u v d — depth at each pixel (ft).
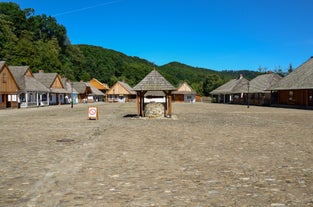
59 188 21.56
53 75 229.25
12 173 25.61
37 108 160.66
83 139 44.70
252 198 19.44
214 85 364.38
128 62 549.13
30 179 23.84
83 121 76.89
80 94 291.99
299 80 168.25
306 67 175.73
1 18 283.59
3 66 153.38
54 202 18.86
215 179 23.61
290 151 34.78
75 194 20.29
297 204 18.42
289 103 182.70
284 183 22.56
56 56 315.17
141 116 93.56
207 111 125.90
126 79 441.68
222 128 59.31
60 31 378.32
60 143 41.04
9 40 268.41
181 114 105.60
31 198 19.61
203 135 48.83
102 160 30.27
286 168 26.94
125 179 23.65
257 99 226.17
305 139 44.09
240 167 27.32
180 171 25.98
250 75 636.89
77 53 404.36
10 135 49.42
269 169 26.61
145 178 23.89
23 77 180.86
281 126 62.69
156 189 21.24
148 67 494.18
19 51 264.72
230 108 156.97
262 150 35.45
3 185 22.34
